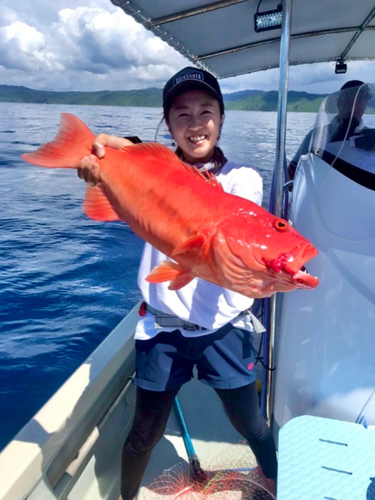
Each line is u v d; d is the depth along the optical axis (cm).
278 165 212
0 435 432
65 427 191
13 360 553
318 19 358
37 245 977
